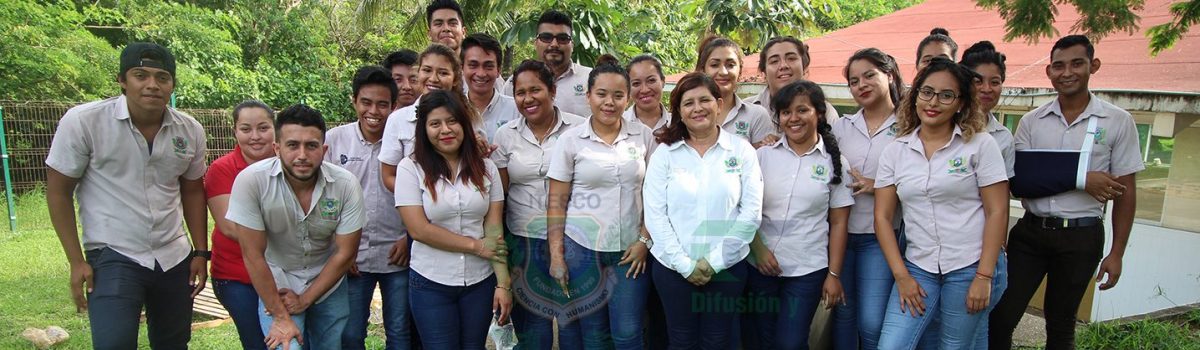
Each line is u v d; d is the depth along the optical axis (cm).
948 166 261
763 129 328
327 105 1415
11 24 940
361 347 317
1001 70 300
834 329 301
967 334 268
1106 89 381
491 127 337
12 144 818
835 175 275
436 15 406
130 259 271
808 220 276
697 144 272
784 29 675
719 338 274
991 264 258
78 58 997
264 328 275
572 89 391
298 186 265
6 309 459
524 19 607
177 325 294
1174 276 427
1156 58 427
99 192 268
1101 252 313
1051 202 311
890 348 271
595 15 588
